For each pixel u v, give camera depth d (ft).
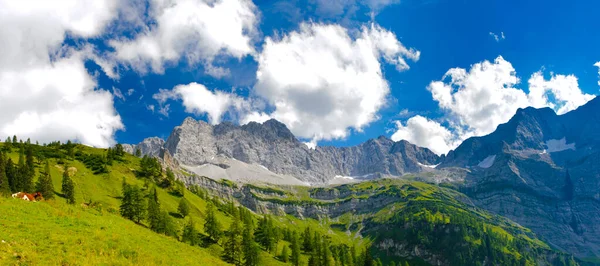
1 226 155.63
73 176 632.38
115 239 183.93
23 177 459.73
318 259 604.08
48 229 166.91
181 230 520.83
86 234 176.24
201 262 221.46
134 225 259.19
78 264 139.03
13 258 129.49
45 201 225.15
